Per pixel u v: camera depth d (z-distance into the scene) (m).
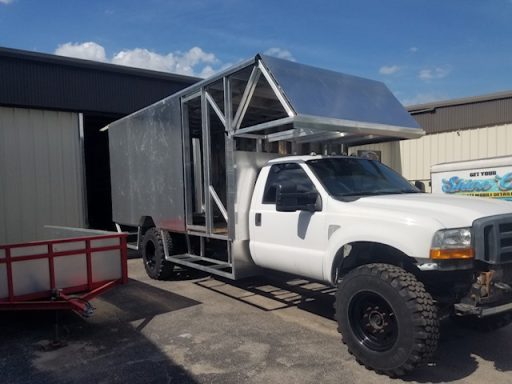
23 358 4.60
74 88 11.12
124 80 11.88
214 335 5.16
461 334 5.06
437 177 10.77
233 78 6.16
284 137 6.54
